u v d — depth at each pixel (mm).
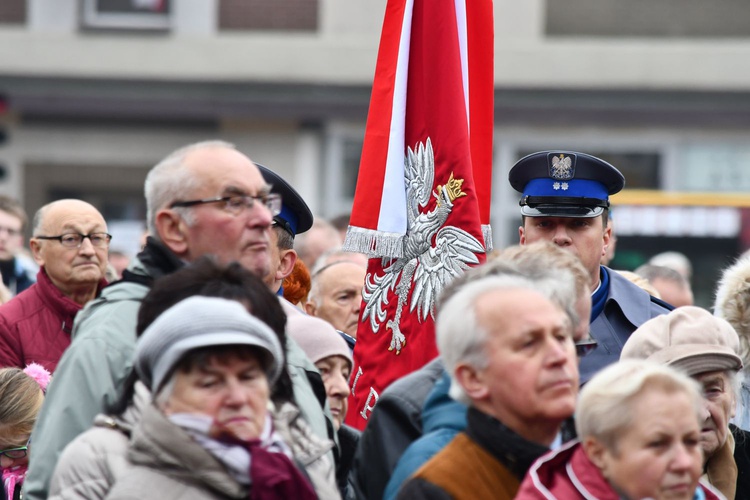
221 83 48188
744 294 13734
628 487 8547
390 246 13609
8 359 16172
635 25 47469
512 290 9125
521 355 8875
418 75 13945
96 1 48656
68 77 48469
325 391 10844
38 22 48625
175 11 48438
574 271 10383
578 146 47469
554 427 9078
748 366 13422
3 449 12617
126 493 8375
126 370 9773
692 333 11250
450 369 9203
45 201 49312
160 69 48344
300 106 47938
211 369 8625
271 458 8648
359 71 47906
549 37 47562
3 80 48438
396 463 10133
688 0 47281
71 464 8898
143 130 49125
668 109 47062
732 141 47250
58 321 16516
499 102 47281
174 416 8633
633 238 33375
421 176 13648
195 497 8445
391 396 10422
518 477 9008
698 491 9047
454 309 9180
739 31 47375
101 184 49344
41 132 49125
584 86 47250
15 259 24172
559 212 14258
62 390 9758
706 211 33094
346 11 48062
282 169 48469
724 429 11172
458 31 13812
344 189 48250
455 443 9148
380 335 13633
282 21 48281
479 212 13977
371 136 14008
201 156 10352
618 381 8688
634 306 13906
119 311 10070
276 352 8836
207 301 8789
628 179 47500
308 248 23594
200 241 10211
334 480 9750
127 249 48969
